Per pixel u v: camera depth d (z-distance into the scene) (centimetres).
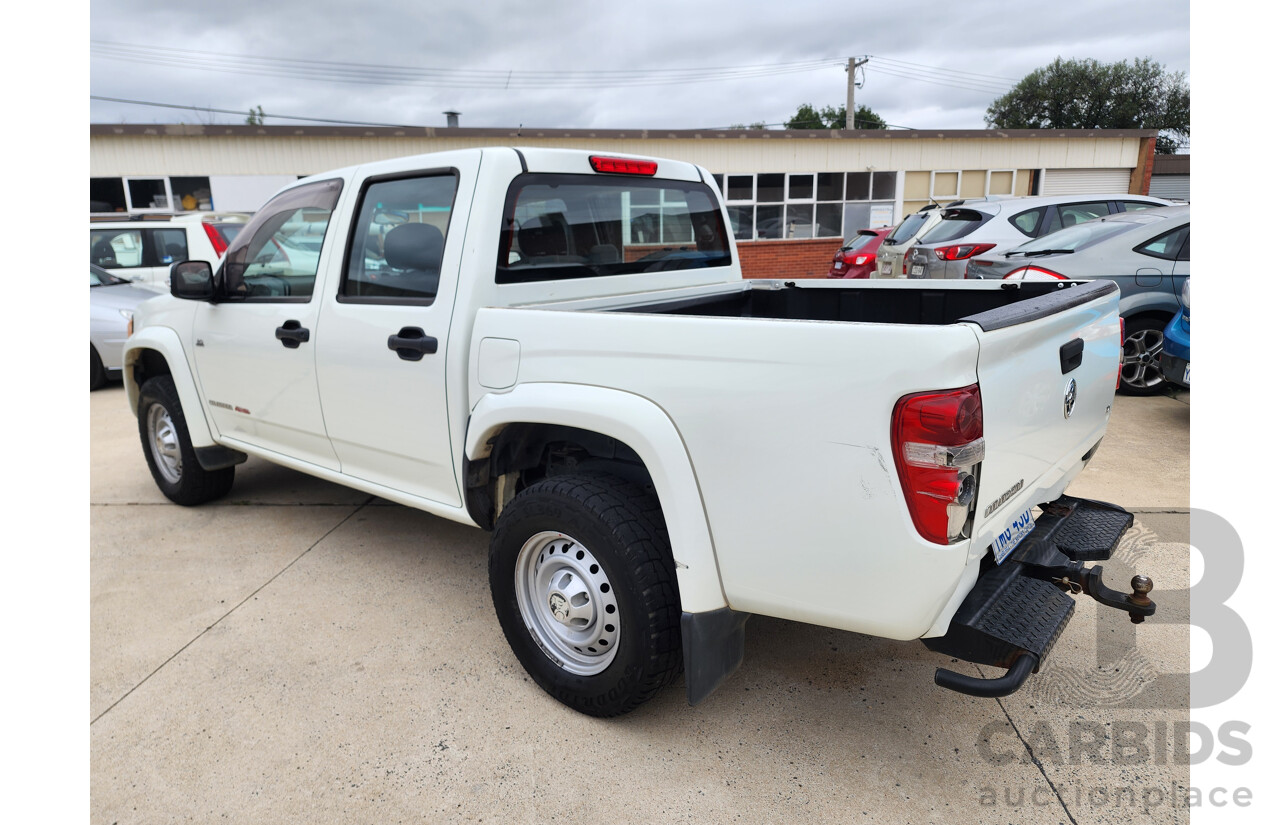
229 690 262
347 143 1368
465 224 261
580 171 291
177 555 372
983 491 177
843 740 231
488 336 247
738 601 205
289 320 322
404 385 279
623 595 218
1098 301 242
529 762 224
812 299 359
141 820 205
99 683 267
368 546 380
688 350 199
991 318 177
